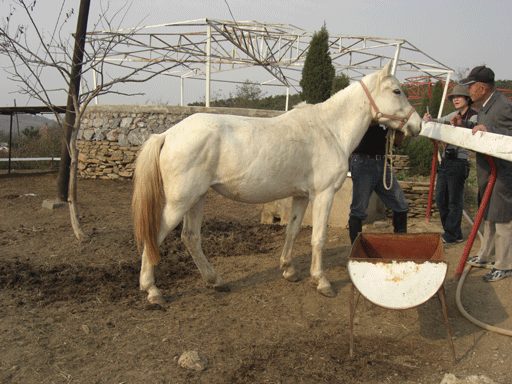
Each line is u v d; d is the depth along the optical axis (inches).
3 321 117.6
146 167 122.8
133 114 407.8
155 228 124.2
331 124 140.4
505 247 135.9
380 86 139.6
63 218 248.5
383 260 98.7
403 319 124.6
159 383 91.2
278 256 186.7
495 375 96.1
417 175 402.3
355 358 103.7
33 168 541.3
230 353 104.5
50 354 100.9
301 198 148.9
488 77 131.1
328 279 155.8
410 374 97.4
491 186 129.2
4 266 161.8
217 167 125.4
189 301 135.8
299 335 114.8
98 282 149.9
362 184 154.0
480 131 119.2
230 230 231.5
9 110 429.7
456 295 131.3
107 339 109.4
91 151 419.2
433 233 123.9
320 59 540.4
